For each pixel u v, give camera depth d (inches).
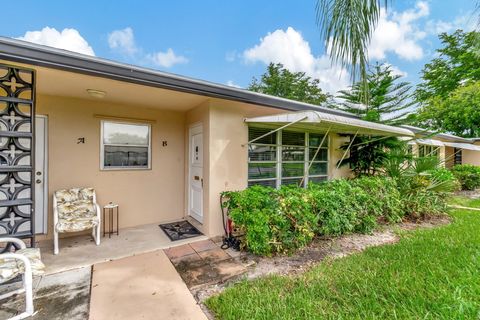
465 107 465.7
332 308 85.1
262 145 195.0
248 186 185.9
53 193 150.6
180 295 95.8
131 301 91.1
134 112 182.5
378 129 175.3
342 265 118.0
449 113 489.1
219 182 166.4
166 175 199.5
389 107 363.3
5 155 100.7
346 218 159.5
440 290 91.4
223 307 86.1
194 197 193.3
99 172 170.1
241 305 86.7
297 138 220.2
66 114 157.8
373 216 176.9
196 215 188.5
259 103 167.6
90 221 140.9
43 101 150.4
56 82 126.3
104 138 172.6
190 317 83.2
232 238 148.4
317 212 153.3
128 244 147.2
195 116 185.0
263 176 196.2
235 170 174.7
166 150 199.0
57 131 155.2
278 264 123.6
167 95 152.1
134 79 111.9
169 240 154.9
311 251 140.6
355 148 250.4
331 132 243.1
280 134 206.8
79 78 119.8
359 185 193.0
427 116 516.1
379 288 95.3
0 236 100.3
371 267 114.3
